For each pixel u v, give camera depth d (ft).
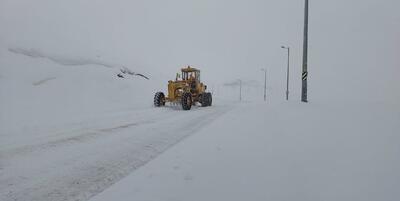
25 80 56.18
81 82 64.49
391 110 38.06
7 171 14.84
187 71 61.31
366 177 12.02
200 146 19.04
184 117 37.06
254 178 12.62
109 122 32.04
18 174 14.42
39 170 15.02
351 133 21.33
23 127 28.25
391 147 16.80
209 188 11.73
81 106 51.39
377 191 10.64
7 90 49.03
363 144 17.65
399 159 14.37
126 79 82.69
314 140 19.20
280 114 34.99
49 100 50.78
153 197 11.07
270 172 13.28
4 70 56.49
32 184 13.14
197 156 16.58
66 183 13.24
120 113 41.81
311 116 32.17
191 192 11.39
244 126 26.63
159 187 12.09
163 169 14.49
